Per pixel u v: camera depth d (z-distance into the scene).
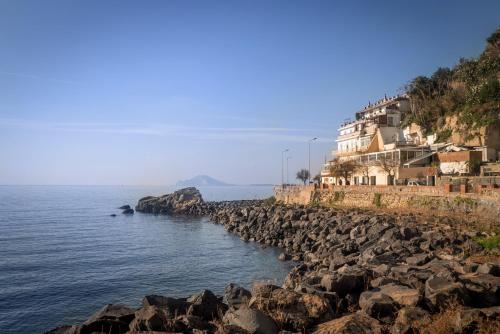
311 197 80.19
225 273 40.56
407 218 46.09
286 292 14.94
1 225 87.25
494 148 63.72
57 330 15.77
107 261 48.19
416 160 67.12
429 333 11.84
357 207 64.88
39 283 38.22
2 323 28.55
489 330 11.49
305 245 48.72
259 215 73.38
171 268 43.72
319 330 12.35
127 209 131.12
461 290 14.34
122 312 15.98
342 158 97.38
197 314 15.66
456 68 88.56
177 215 121.69
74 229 81.81
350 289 17.17
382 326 12.34
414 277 17.42
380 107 105.38
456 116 74.19
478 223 39.41
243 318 12.77
